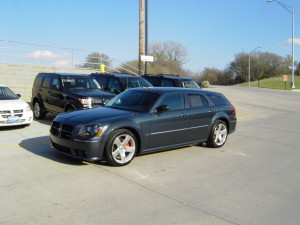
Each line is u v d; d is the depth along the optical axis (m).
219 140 8.23
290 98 26.66
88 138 5.78
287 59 86.50
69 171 5.78
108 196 4.72
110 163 6.05
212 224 3.98
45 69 17.36
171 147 7.10
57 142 6.25
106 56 22.48
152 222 3.96
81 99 9.88
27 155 6.78
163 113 6.83
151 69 39.22
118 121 6.09
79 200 4.53
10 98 10.44
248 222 4.09
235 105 19.66
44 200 4.49
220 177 5.88
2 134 9.06
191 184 5.41
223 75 83.69
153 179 5.57
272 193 5.17
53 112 11.12
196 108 7.60
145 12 16.81
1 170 5.74
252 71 82.19
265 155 7.76
